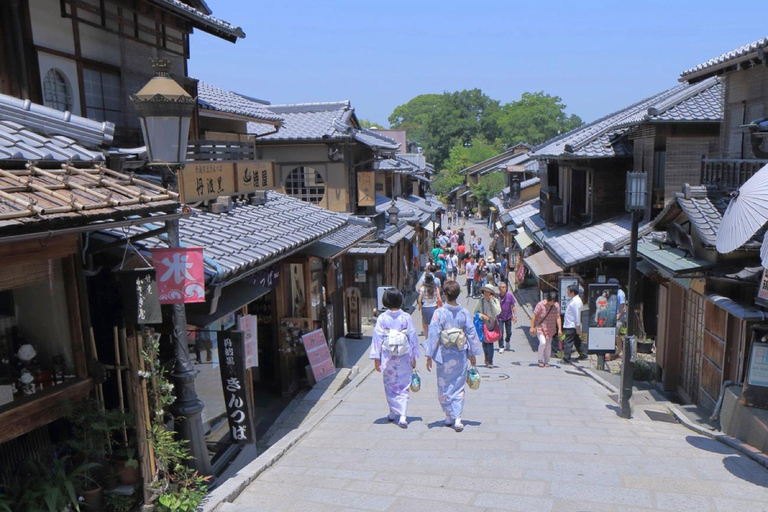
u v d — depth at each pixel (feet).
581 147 58.03
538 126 341.21
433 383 38.88
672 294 39.55
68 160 17.26
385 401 33.40
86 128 19.70
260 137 60.75
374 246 66.80
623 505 17.02
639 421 29.43
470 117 352.08
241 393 22.77
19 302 17.15
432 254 89.86
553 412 30.63
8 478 16.25
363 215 68.80
